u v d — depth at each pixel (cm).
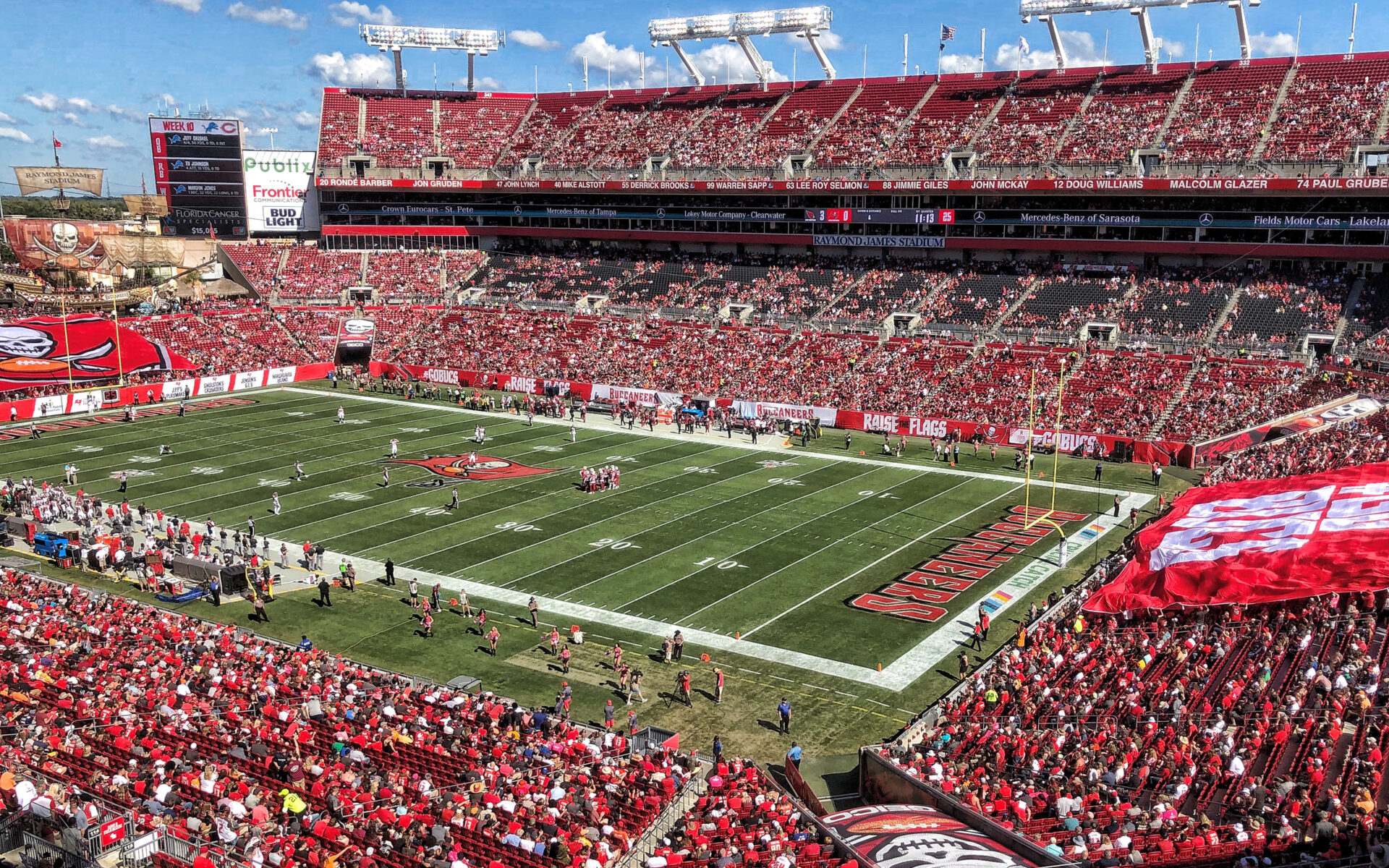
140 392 8062
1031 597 4144
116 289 9950
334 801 2355
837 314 8650
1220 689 2922
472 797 2458
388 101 11519
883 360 7850
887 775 2584
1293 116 7938
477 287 10375
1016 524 5116
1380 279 7450
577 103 11475
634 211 10281
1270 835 2069
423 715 2986
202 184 10781
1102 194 8181
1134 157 8169
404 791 2473
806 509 5403
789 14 10262
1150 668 3128
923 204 8975
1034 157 8600
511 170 10850
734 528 5062
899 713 3219
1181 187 7775
